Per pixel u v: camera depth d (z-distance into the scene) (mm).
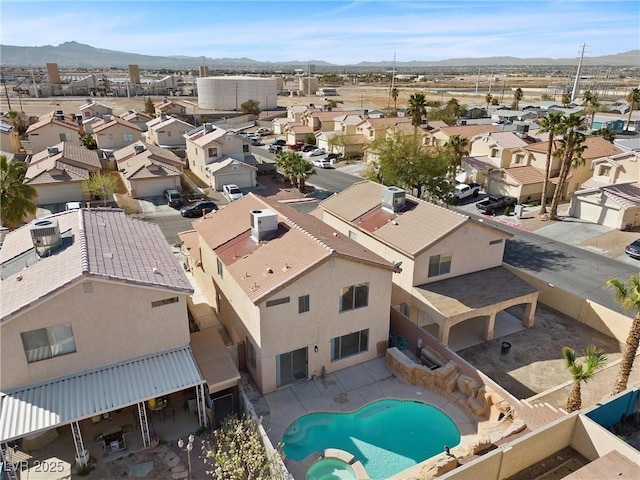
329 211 37719
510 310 32312
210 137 65562
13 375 17844
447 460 17938
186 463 18547
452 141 55812
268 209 29188
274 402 22484
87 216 24875
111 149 74875
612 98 170250
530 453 16719
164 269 21297
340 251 22656
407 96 186875
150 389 18609
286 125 97188
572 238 44531
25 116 101312
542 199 49969
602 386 24062
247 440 18438
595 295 33719
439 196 47094
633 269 37875
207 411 20422
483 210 52031
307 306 22469
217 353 22484
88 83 181125
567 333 29562
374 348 25812
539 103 148625
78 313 18250
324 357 24141
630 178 50531
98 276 18000
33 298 17312
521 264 38812
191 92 195625
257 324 21719
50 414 16969
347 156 81125
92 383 18594
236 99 147000
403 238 30312
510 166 62406
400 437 20859
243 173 60812
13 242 24219
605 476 14781
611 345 28281
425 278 29516
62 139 75188
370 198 37062
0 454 16844
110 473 17938
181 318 20625
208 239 28594
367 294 24188
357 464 18781
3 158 34656
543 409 19906
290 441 20344
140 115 96750
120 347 19609
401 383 24141
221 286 27344
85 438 19500
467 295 28484
